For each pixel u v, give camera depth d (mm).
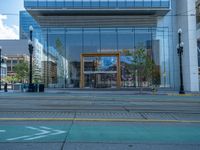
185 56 41719
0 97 23297
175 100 20891
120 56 43562
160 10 43844
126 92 35406
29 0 43438
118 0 43562
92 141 7258
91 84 43094
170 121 10555
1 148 6516
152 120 10750
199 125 9797
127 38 44469
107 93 32719
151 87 39281
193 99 22391
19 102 18250
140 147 6676
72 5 43531
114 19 44688
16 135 7910
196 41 40500
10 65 118438
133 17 44750
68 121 10359
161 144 7000
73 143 7016
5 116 11633
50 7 43469
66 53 44219
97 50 44188
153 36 44562
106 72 42969
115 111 13562
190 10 40625
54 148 6508
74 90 39875
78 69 43844
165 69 43969
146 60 38406
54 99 21188
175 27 44812
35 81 44219
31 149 6426
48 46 44656
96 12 44156
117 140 7406
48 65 44469
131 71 41125
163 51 44281
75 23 44656
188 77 40656
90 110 13891
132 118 11242
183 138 7719
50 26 44875
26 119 10703
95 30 44562
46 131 8484
